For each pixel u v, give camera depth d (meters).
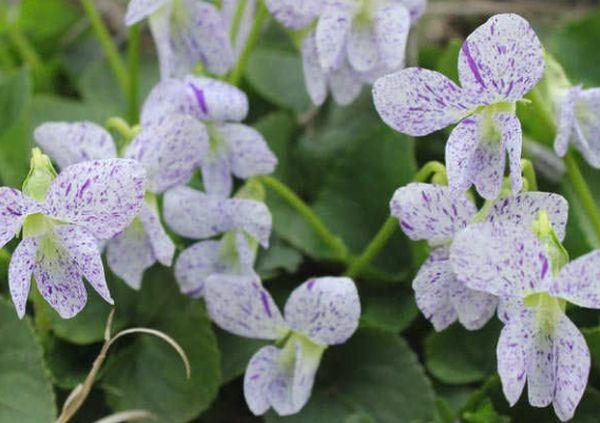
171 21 0.34
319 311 0.31
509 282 0.28
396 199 0.30
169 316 0.34
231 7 0.37
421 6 0.34
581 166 0.37
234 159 0.33
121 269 0.32
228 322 0.32
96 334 0.34
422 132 0.30
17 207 0.28
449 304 0.30
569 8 0.45
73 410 0.32
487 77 0.29
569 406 0.28
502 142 0.29
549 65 0.33
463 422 0.33
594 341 0.32
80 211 0.28
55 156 0.32
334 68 0.34
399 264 0.37
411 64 0.40
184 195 0.32
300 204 0.35
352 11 0.33
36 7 0.42
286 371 0.32
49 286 0.29
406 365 0.34
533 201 0.29
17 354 0.32
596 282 0.28
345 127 0.39
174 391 0.33
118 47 0.43
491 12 0.44
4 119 0.38
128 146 0.32
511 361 0.28
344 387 0.34
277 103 0.40
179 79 0.33
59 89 0.43
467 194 0.31
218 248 0.33
